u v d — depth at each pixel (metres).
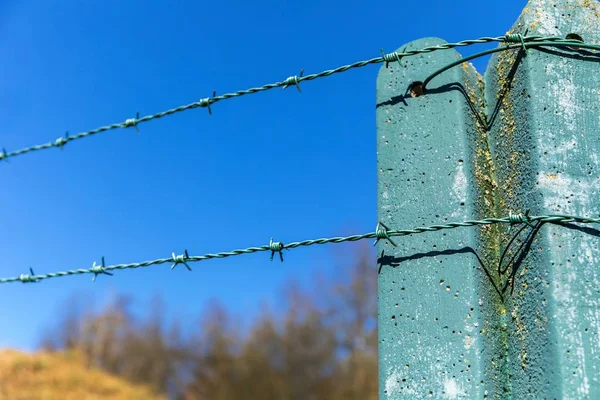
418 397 0.58
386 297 0.61
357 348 7.21
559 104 0.60
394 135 0.65
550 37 0.61
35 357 5.49
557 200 0.58
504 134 0.63
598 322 0.55
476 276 0.59
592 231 0.57
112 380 6.06
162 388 8.38
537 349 0.56
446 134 0.63
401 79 0.66
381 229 0.62
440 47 0.63
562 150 0.59
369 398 6.88
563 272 0.56
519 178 0.61
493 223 0.59
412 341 0.59
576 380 0.54
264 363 8.13
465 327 0.58
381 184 0.64
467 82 0.65
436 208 0.62
